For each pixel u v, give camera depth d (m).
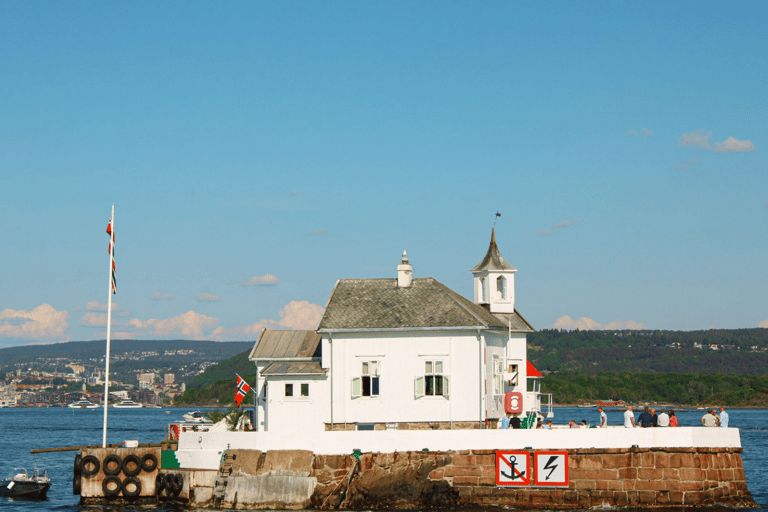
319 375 60.00
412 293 62.53
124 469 59.16
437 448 51.62
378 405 59.16
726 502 50.03
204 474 54.28
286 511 51.88
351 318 60.31
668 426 54.19
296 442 52.72
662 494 49.50
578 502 50.00
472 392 58.06
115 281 62.09
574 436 50.50
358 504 51.44
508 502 50.66
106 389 60.91
